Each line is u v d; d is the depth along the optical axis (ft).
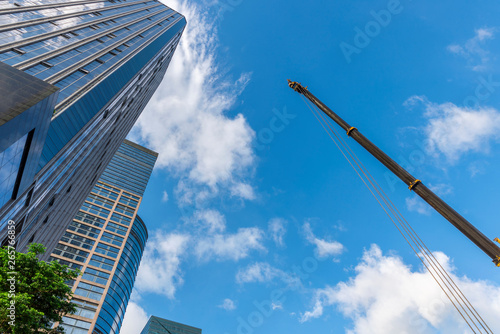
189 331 395.34
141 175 418.72
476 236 103.24
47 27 168.45
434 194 116.78
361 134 147.84
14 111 76.89
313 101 171.12
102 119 172.45
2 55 122.01
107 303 250.16
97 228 306.35
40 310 62.90
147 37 268.21
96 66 170.50
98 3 264.31
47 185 123.44
